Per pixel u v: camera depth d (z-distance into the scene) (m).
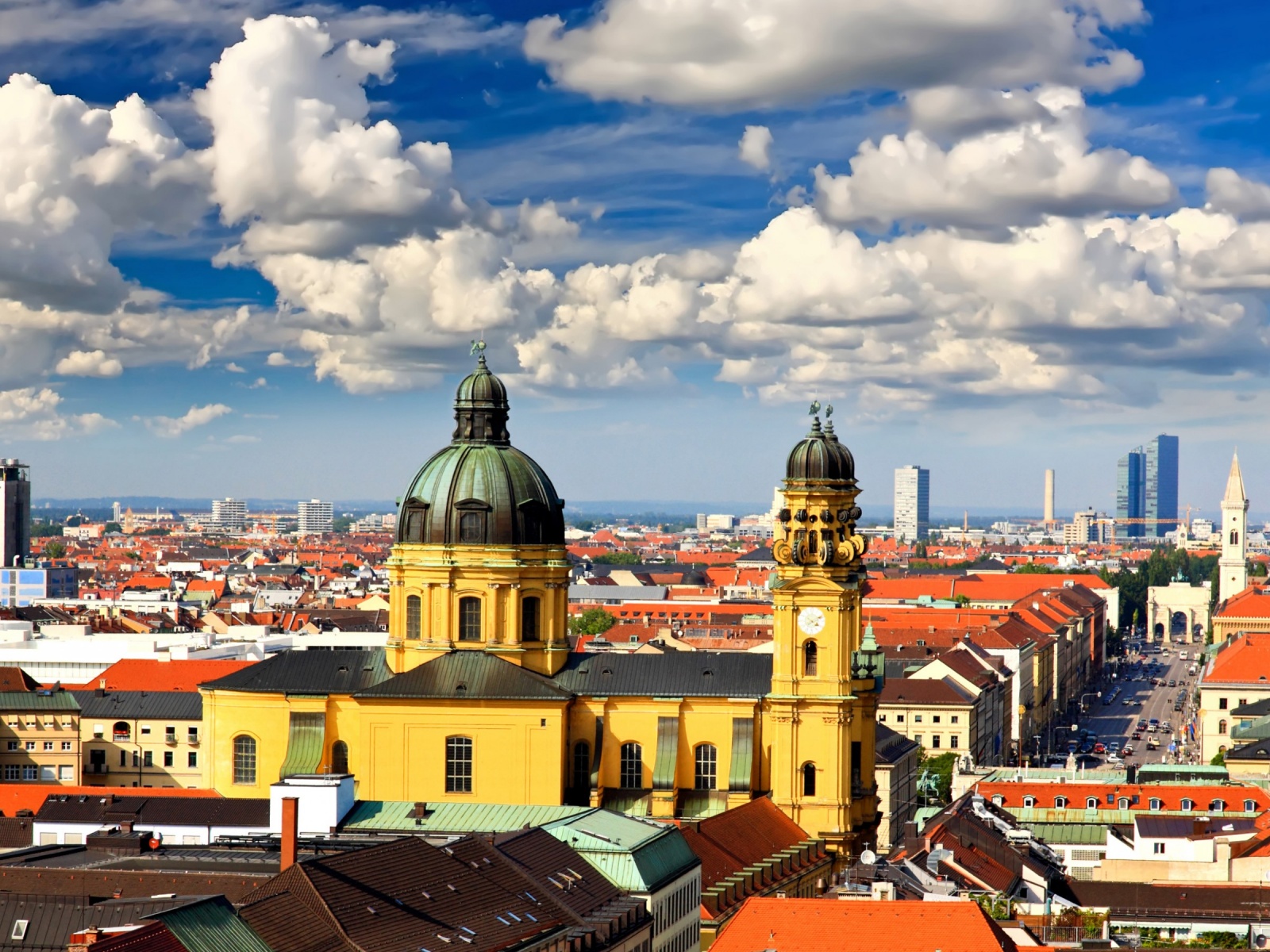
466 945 132.50
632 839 169.12
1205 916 180.25
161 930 118.12
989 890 181.50
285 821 146.25
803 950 139.38
